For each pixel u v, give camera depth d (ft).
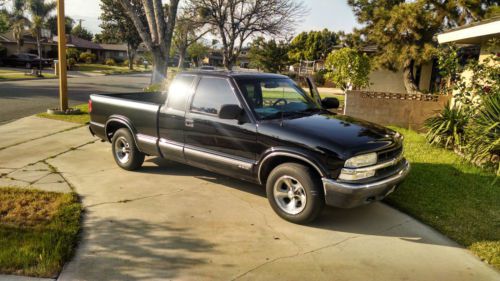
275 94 17.69
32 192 16.92
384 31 52.29
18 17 178.60
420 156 25.29
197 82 17.92
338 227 14.79
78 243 12.80
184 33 105.81
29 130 31.50
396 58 52.39
